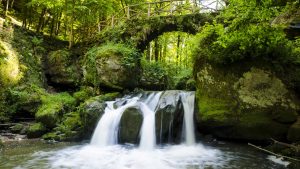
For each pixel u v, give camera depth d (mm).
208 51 10070
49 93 13805
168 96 11352
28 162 7781
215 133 10180
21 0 18109
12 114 11609
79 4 15461
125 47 14719
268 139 9359
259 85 9367
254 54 9266
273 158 8398
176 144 10211
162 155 8789
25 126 11141
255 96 9383
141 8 20141
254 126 9336
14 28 14133
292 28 10102
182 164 7879
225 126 9742
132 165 7762
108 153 8945
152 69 17812
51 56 14977
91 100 11617
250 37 8180
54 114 11023
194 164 7875
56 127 10836
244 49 9031
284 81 9180
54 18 17656
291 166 7277
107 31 16156
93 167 7523
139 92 13016
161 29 15969
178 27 15664
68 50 15664
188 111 10781
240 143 10023
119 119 10438
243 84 9555
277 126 9141
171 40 26109
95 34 16953
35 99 12078
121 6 20078
